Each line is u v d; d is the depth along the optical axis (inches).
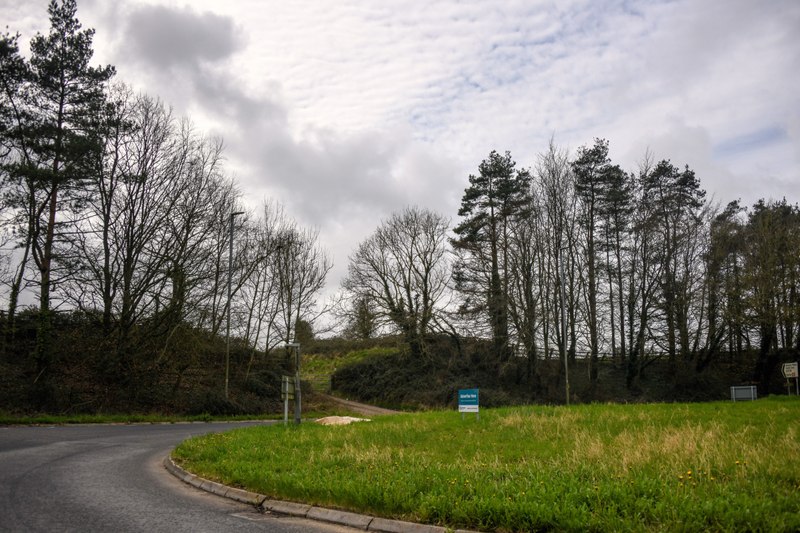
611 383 1875.0
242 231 1600.6
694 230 1867.6
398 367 2018.9
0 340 1182.3
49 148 1141.1
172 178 1347.2
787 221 1772.9
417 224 2021.4
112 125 1237.1
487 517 283.9
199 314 1408.7
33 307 1203.2
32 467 493.7
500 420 743.7
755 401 930.1
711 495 293.7
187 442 640.4
